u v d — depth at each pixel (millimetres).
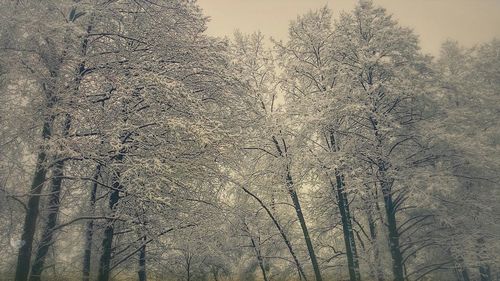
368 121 14727
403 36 14273
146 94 10680
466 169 14961
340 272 16938
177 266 16000
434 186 12055
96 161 10211
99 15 11758
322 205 15719
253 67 16250
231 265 17984
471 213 14164
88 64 11266
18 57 9695
